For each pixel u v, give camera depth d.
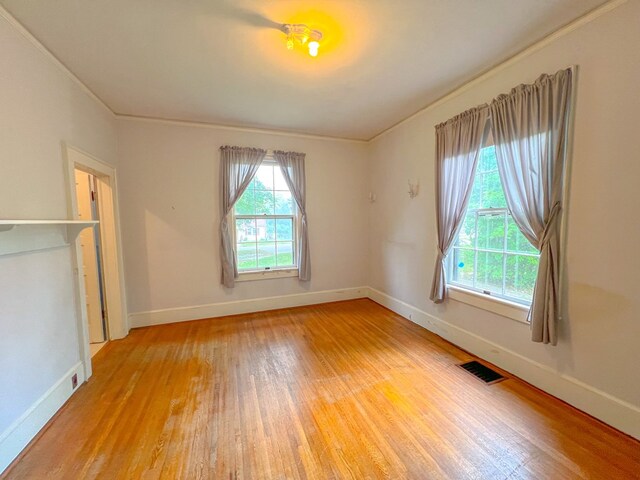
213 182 3.68
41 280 1.84
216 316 3.79
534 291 1.99
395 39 1.97
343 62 2.25
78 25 1.77
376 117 3.46
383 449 1.57
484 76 2.42
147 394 2.10
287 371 2.41
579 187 1.82
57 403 1.92
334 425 1.76
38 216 1.84
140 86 2.58
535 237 2.04
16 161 1.67
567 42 1.83
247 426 1.76
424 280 3.32
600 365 1.75
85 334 2.30
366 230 4.57
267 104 3.03
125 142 3.28
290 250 4.21
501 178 2.25
